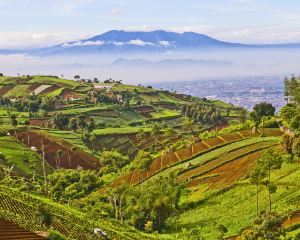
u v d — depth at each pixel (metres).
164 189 131.38
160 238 104.19
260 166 105.19
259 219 94.69
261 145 153.12
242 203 113.06
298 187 110.38
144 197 128.75
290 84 181.88
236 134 177.62
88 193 163.38
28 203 92.12
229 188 123.94
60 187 164.25
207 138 181.38
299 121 159.25
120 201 127.00
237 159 144.00
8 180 143.12
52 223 78.00
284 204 104.19
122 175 169.50
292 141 131.12
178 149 177.50
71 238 67.06
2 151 199.62
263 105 189.00
